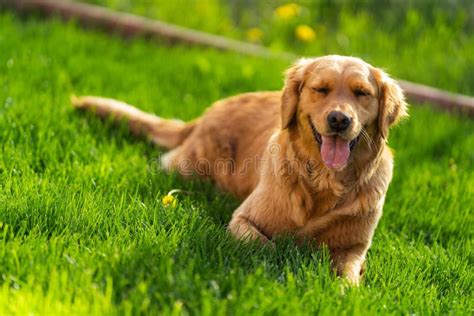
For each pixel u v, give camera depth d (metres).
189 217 5.46
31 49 9.17
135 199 5.55
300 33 11.59
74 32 10.30
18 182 5.57
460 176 7.64
